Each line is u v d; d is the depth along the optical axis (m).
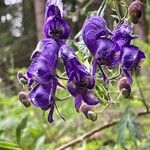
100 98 0.27
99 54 0.23
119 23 0.26
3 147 0.37
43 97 0.23
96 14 0.30
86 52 0.26
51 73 0.23
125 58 0.23
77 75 0.23
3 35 2.19
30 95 0.23
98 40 0.24
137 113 0.44
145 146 0.39
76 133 0.55
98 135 0.53
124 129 0.39
